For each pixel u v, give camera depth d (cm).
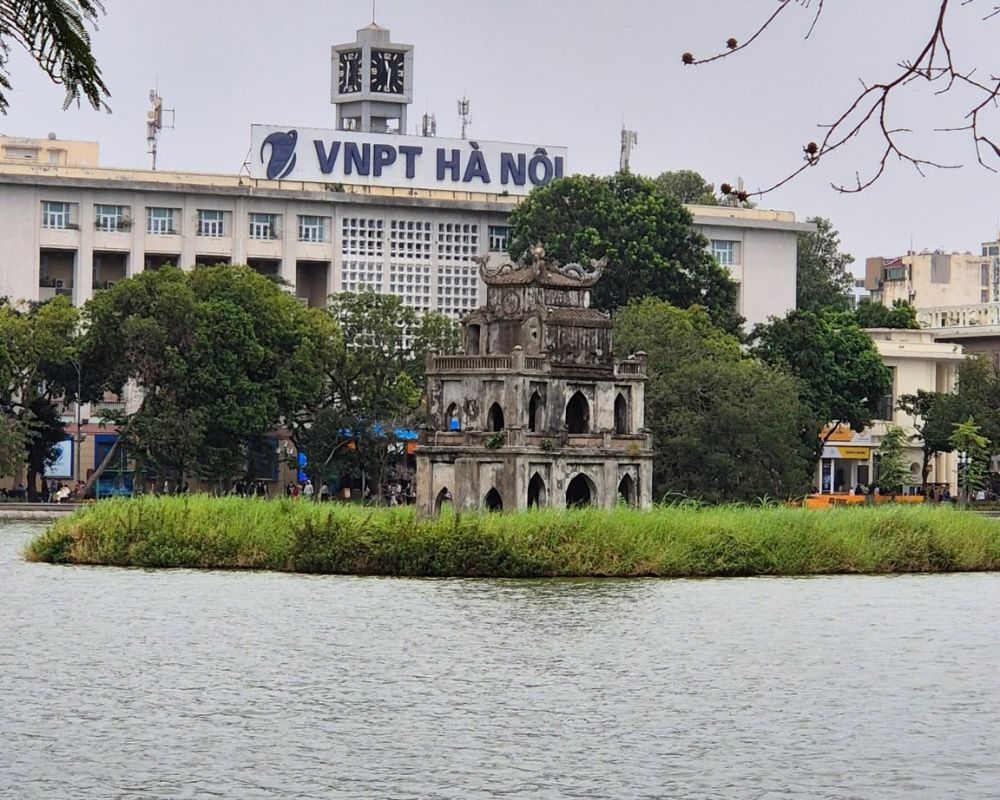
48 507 16562
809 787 5559
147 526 11369
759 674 7550
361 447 17750
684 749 6081
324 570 10981
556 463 12950
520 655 7931
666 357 16662
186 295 17062
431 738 6206
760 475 15962
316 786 5512
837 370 19475
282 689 7056
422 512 13162
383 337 18025
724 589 10406
